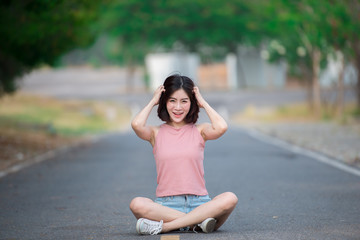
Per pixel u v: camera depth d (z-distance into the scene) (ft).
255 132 82.99
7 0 54.19
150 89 206.49
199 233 21.02
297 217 24.56
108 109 133.59
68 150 60.59
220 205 20.63
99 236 21.30
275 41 126.82
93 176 40.04
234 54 211.61
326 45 95.81
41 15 56.54
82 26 63.93
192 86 21.04
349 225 22.53
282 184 34.78
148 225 20.75
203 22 186.39
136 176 39.73
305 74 122.93
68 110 125.70
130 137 79.56
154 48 216.74
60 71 302.04
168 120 21.38
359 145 55.98
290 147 59.36
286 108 128.57
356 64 85.76
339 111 98.89
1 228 23.35
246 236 20.49
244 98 168.45
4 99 123.75
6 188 34.88
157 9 184.55
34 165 46.88
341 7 75.10
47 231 22.56
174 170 20.90
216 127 20.83
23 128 78.54
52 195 32.07
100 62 345.51
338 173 39.06
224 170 42.24
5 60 73.46
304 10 85.46
